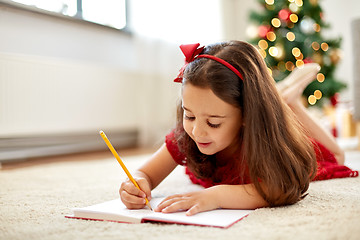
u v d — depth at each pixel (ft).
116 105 9.30
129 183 2.79
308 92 9.45
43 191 3.94
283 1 9.84
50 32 8.16
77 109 8.32
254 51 2.95
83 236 2.22
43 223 2.62
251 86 2.73
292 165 2.77
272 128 2.76
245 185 2.82
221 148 2.81
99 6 9.39
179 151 3.41
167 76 10.12
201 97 2.59
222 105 2.61
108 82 9.08
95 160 7.20
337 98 9.89
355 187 3.54
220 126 2.66
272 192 2.70
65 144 8.61
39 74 7.52
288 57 9.81
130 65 10.20
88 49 9.04
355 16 11.62
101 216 2.60
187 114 2.72
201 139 2.69
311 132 4.36
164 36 10.06
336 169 4.19
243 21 13.20
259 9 12.84
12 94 7.07
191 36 10.78
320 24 10.05
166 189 3.97
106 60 9.52
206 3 11.25
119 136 10.03
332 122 10.05
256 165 2.71
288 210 2.65
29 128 7.38
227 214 2.52
